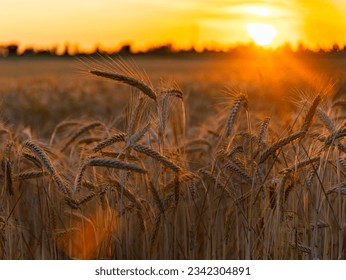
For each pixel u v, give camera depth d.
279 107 13.41
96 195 7.27
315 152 7.27
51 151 7.77
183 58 103.19
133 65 7.16
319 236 7.59
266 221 7.25
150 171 7.41
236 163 7.47
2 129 8.42
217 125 10.63
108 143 7.08
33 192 8.14
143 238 7.40
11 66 96.81
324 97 7.38
